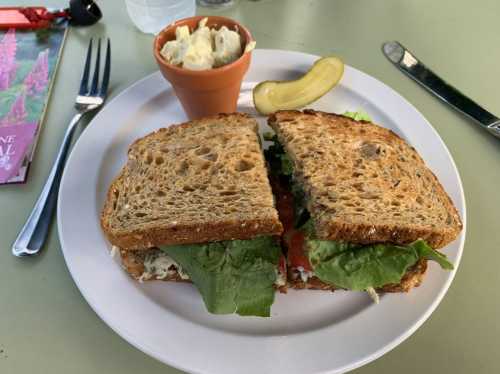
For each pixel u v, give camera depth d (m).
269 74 0.32
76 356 0.19
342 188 0.22
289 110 0.27
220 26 0.27
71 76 0.33
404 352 0.20
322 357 0.18
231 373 0.17
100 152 0.26
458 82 0.32
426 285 0.20
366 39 0.36
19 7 0.38
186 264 0.21
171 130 0.26
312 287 0.22
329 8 0.39
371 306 0.20
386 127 0.28
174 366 0.18
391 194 0.22
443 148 0.26
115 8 0.39
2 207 0.25
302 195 0.24
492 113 0.30
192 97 0.27
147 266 0.21
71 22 0.37
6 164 0.26
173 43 0.25
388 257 0.20
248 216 0.21
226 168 0.23
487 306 0.21
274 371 0.17
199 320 0.20
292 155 0.24
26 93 0.31
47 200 0.24
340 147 0.24
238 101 0.31
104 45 0.35
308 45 0.35
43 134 0.29
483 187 0.26
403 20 0.38
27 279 0.22
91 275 0.21
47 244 0.23
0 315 0.21
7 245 0.23
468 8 0.39
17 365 0.19
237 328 0.20
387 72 0.33
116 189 0.24
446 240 0.21
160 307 0.20
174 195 0.22
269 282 0.20
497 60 0.34
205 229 0.21
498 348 0.20
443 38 0.36
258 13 0.39
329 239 0.21
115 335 0.20
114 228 0.21
